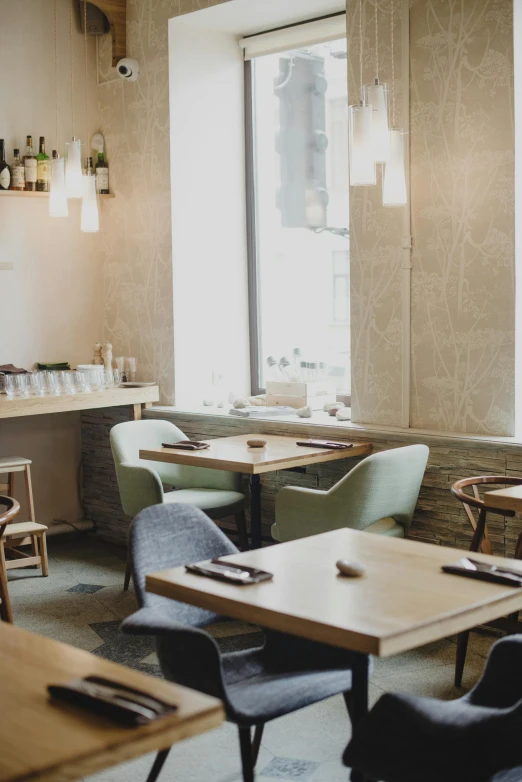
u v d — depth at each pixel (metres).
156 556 2.86
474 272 4.48
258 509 4.76
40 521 6.24
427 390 4.71
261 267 6.27
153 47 5.89
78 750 1.50
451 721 2.14
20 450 6.13
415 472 4.12
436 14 4.54
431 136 4.60
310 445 4.76
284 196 6.05
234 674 2.73
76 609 4.73
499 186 4.37
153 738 1.57
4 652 1.98
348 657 2.71
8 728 1.59
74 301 6.31
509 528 4.16
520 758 1.99
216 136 6.09
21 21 5.97
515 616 3.71
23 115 6.01
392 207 4.76
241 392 6.32
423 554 2.78
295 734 3.33
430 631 2.17
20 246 6.03
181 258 5.93
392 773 2.10
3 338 5.99
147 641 4.24
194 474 5.29
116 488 6.09
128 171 6.16
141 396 5.82
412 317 4.73
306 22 5.74
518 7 4.30
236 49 6.13
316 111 5.80
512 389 4.39
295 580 2.51
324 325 5.86
